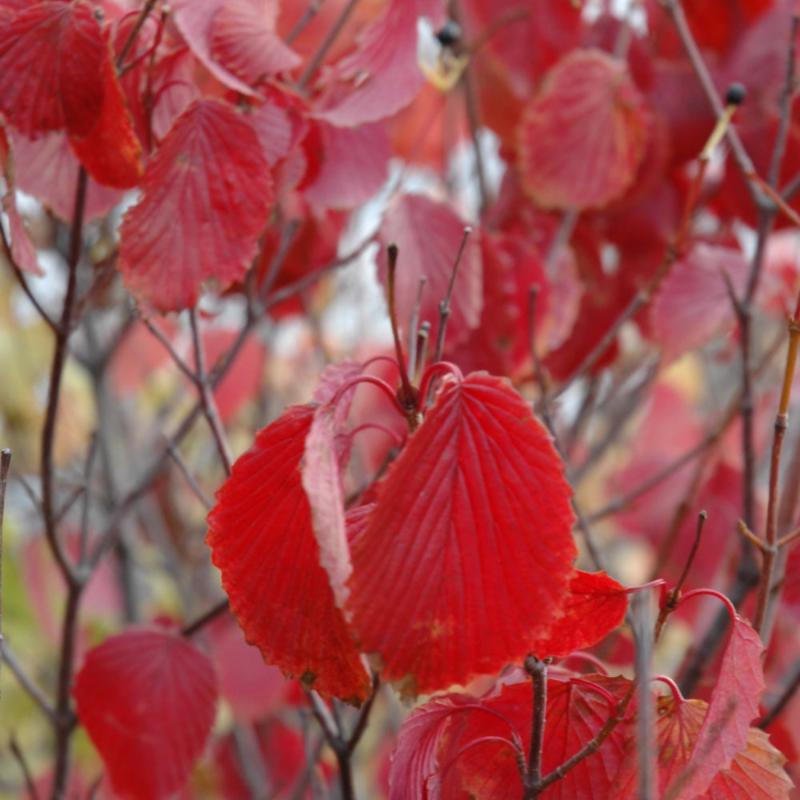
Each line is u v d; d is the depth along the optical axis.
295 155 0.86
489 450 0.71
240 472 0.73
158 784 0.90
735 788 0.74
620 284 1.02
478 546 0.71
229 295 1.00
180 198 0.80
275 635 0.74
